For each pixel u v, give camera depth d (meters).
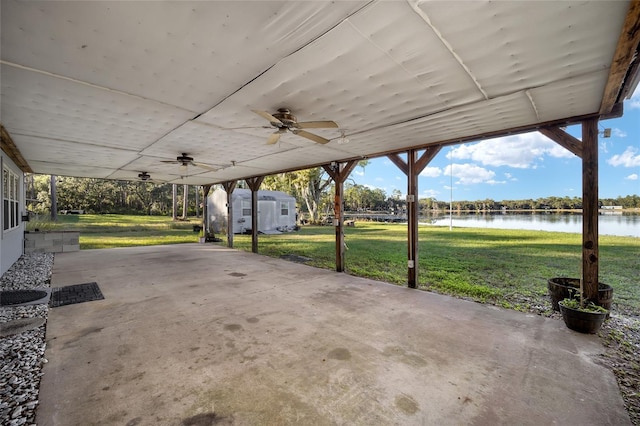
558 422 1.77
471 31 1.74
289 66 2.18
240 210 14.98
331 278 5.46
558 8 1.53
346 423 1.75
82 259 7.23
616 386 2.12
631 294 4.34
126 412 1.83
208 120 3.41
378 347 2.72
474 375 2.26
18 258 6.96
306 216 26.95
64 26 1.68
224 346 2.72
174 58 2.06
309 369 2.34
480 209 37.38
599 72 2.23
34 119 3.39
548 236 12.55
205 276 5.55
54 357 2.50
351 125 3.60
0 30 1.70
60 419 1.76
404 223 23.56
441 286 4.90
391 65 2.16
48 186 24.36
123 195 29.16
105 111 3.12
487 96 2.72
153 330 3.07
